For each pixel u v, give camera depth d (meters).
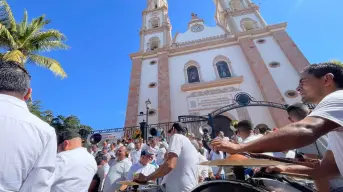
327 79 1.43
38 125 1.44
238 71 16.80
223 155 6.52
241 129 3.46
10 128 1.30
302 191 1.54
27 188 1.27
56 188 2.15
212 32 21.09
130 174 4.34
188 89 16.36
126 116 15.59
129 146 9.28
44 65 13.48
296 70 15.12
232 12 21.94
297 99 13.82
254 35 18.50
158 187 3.08
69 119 23.73
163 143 8.79
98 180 4.84
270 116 13.74
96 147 9.34
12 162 1.24
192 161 3.05
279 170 1.87
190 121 12.76
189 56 19.08
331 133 1.43
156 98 16.34
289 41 17.02
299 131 1.02
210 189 1.73
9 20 13.20
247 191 1.46
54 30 14.05
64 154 2.37
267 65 16.20
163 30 22.62
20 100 1.52
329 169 1.73
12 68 1.58
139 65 19.03
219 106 15.08
